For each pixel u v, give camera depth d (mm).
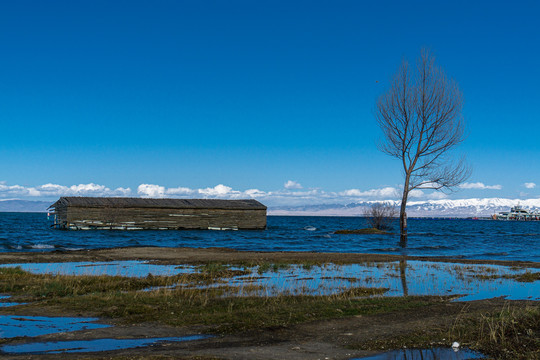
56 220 68062
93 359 7957
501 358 8305
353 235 62156
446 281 19234
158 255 29609
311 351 8719
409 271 22781
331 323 11023
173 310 12469
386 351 8789
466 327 10492
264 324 10836
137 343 9250
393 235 63625
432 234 69250
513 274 21828
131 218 63188
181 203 67125
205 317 11547
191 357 8164
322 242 50281
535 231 99500
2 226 77938
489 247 46125
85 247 38344
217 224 67938
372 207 70250
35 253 29766
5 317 11656
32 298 14312
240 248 41594
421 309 12750
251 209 70062
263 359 8125
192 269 22609
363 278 19969
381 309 12664
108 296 14398
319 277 20125
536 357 8227
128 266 23672
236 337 9750
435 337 9727
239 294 15281
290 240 52344
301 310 12398
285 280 19047
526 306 12641
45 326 10742
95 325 10852
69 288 15906
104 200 64062
